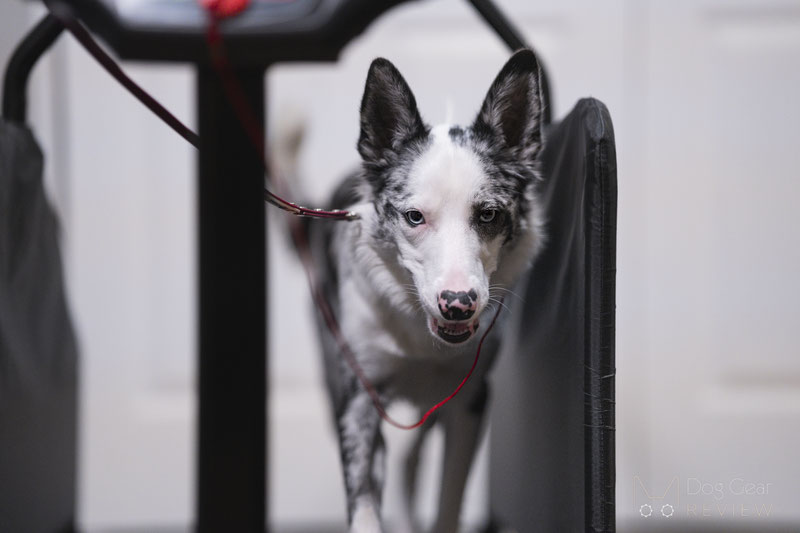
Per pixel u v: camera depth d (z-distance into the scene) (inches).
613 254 40.7
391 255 53.1
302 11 36.5
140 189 91.4
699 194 92.4
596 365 40.4
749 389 93.4
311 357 94.6
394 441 82.5
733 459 93.4
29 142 57.3
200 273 41.1
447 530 61.2
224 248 40.6
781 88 91.4
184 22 36.0
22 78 57.1
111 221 91.2
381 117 52.1
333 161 93.4
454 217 48.9
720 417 93.3
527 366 51.9
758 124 91.9
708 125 92.0
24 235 56.1
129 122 90.5
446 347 54.6
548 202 53.0
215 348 41.4
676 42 91.3
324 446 94.8
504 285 53.9
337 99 92.7
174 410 93.9
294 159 85.6
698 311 93.0
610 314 40.5
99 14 35.6
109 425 93.1
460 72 92.7
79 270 91.2
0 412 51.7
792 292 92.5
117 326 92.4
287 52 36.9
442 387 58.6
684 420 93.4
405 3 37.7
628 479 93.1
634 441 93.7
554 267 49.3
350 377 57.4
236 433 41.9
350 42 37.7
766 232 92.3
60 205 89.8
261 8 36.9
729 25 91.2
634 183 92.7
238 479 42.2
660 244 92.9
